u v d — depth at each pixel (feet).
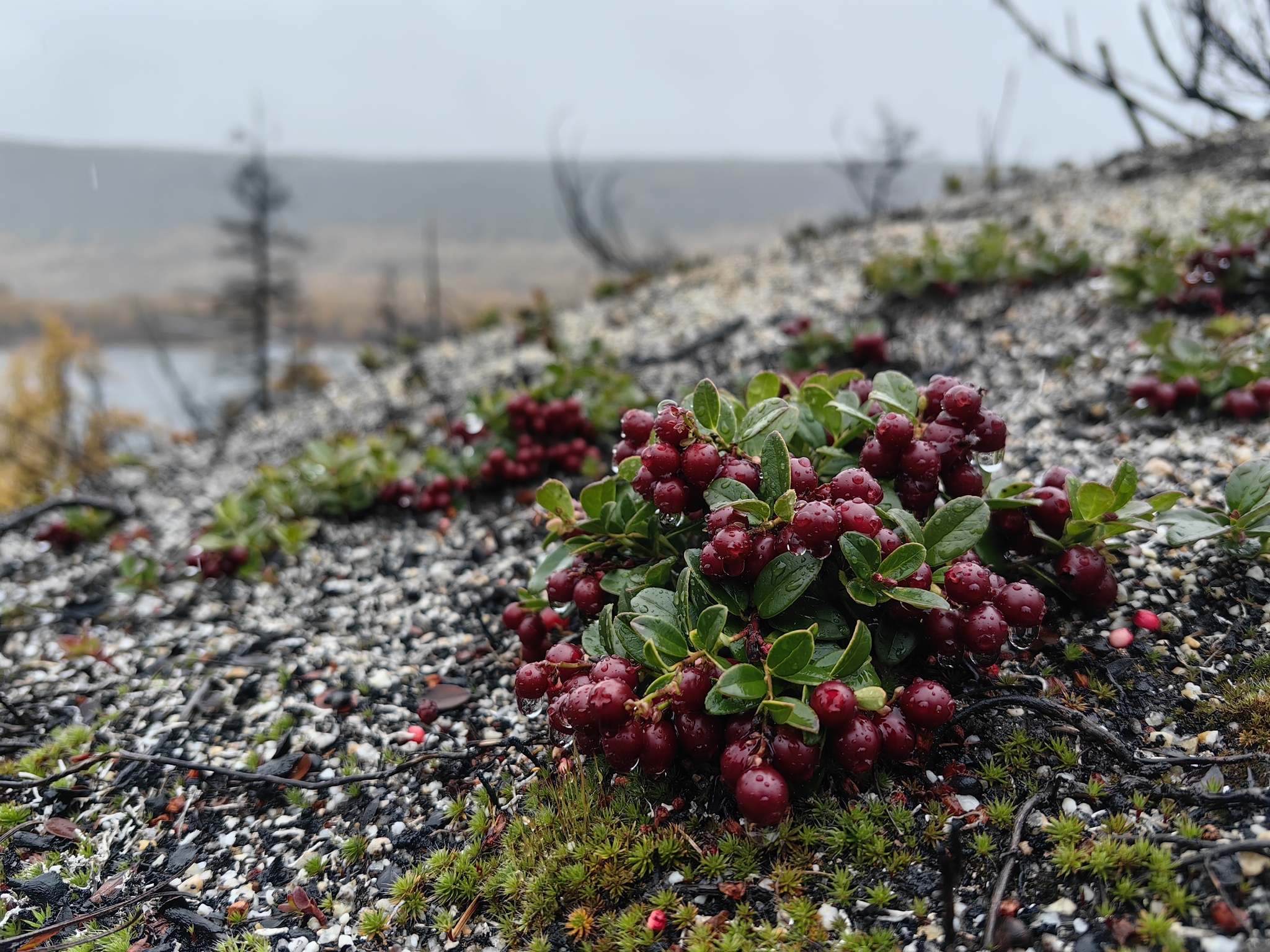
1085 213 1.86
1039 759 0.59
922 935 0.51
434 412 1.69
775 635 0.59
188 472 1.75
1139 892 0.50
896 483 0.63
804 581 0.57
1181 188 1.87
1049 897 0.52
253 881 0.64
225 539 1.09
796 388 0.74
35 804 0.72
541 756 0.68
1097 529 0.65
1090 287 1.37
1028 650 0.66
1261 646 0.63
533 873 0.58
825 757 0.59
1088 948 0.49
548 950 0.54
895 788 0.58
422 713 0.76
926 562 0.59
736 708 0.54
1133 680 0.63
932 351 1.33
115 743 0.78
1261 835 0.51
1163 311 1.22
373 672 0.83
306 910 0.61
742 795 0.51
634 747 0.54
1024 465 0.94
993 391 1.16
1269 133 2.12
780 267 2.07
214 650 0.91
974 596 0.56
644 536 0.66
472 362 1.97
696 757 0.56
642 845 0.57
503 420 1.18
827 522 0.54
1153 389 0.96
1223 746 0.58
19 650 0.97
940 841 0.55
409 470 1.18
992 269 1.49
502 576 0.96
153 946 0.60
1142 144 2.53
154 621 1.00
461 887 0.59
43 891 0.64
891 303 1.57
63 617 1.04
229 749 0.76
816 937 0.52
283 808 0.70
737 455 0.61
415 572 1.01
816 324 1.34
